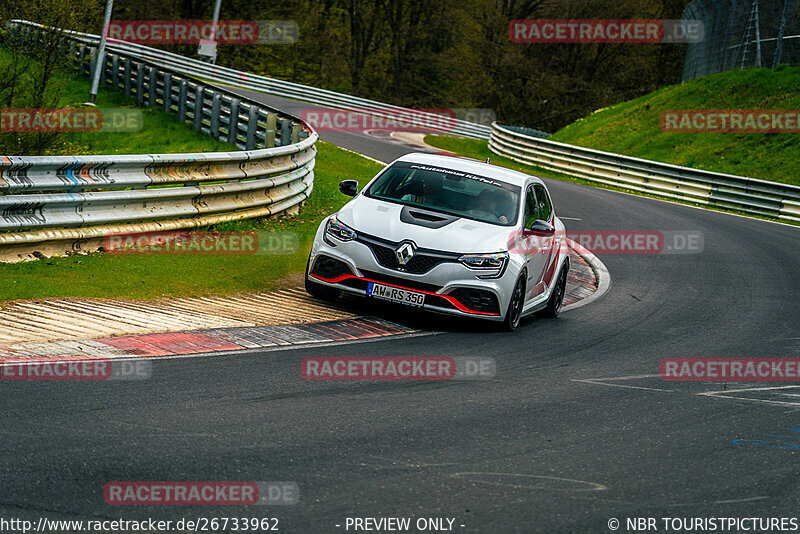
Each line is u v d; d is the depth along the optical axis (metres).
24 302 28.59
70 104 91.50
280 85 166.12
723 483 18.31
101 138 81.81
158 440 17.80
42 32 67.19
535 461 18.70
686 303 43.69
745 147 123.88
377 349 28.41
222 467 16.69
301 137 72.81
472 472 17.64
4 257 33.28
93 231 36.91
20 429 17.62
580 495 16.86
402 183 35.78
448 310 32.00
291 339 28.36
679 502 16.95
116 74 100.88
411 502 15.77
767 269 56.69
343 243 33.09
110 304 29.92
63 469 15.81
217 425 19.12
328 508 15.18
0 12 67.94
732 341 35.09
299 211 56.25
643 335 35.28
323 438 18.95
